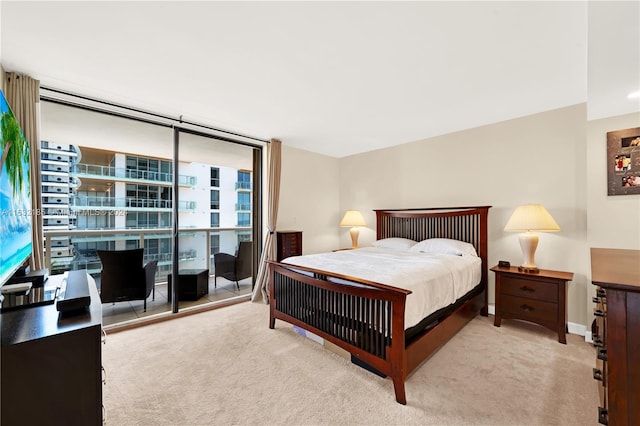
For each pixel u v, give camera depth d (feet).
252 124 10.96
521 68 6.82
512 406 5.42
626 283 3.05
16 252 4.67
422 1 4.63
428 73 7.08
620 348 3.07
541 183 9.74
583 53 6.14
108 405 5.45
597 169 8.04
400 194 13.96
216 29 5.34
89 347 3.37
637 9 3.83
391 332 5.82
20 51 5.98
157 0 4.55
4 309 3.84
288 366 6.89
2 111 4.04
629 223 7.57
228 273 13.61
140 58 6.32
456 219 11.75
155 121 10.17
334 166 16.70
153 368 6.79
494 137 10.86
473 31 5.41
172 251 10.61
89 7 4.68
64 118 9.23
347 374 6.56
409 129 11.66
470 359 7.20
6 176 4.15
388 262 8.78
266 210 13.25
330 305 7.33
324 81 7.48
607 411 3.40
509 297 9.16
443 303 7.52
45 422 3.13
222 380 6.30
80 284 4.59
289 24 5.20
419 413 5.24
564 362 7.04
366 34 5.51
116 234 10.88
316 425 4.96
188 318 10.24
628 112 7.54
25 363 3.01
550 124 9.59
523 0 4.59
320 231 15.78
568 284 9.07
